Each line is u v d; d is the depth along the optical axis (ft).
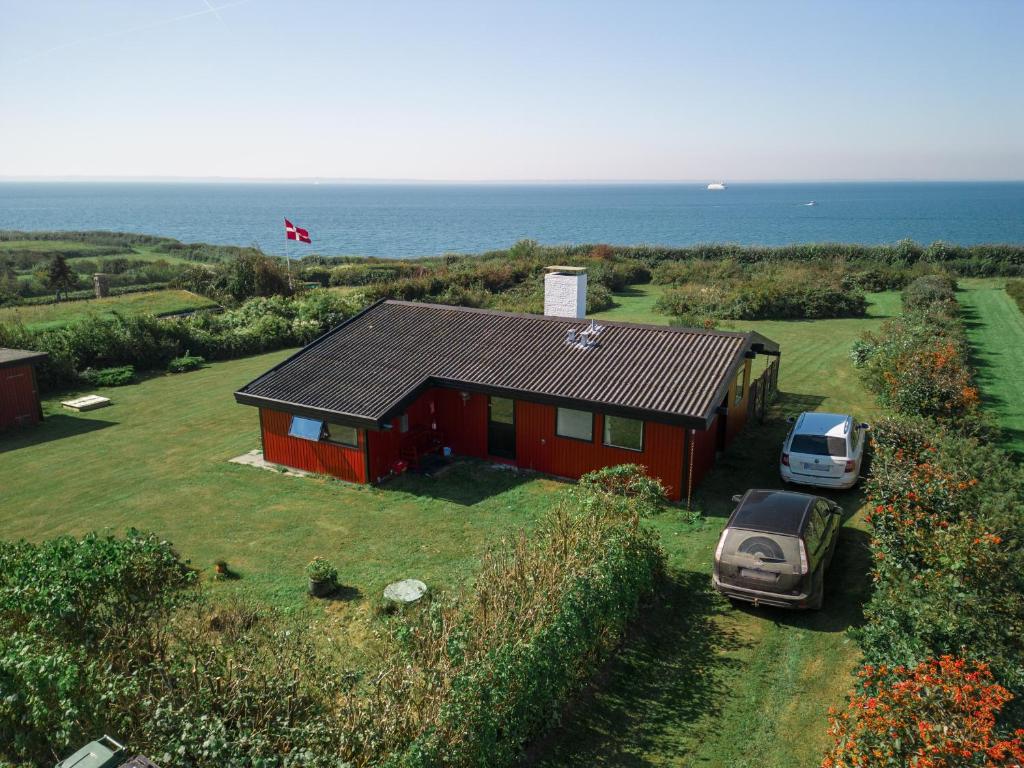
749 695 29.66
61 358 87.45
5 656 24.79
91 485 56.39
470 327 65.98
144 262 254.88
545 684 26.27
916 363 65.92
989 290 149.18
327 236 487.61
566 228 557.74
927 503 35.58
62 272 167.63
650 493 39.58
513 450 57.52
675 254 208.23
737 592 35.42
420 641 27.40
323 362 62.49
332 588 38.78
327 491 53.93
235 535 46.75
